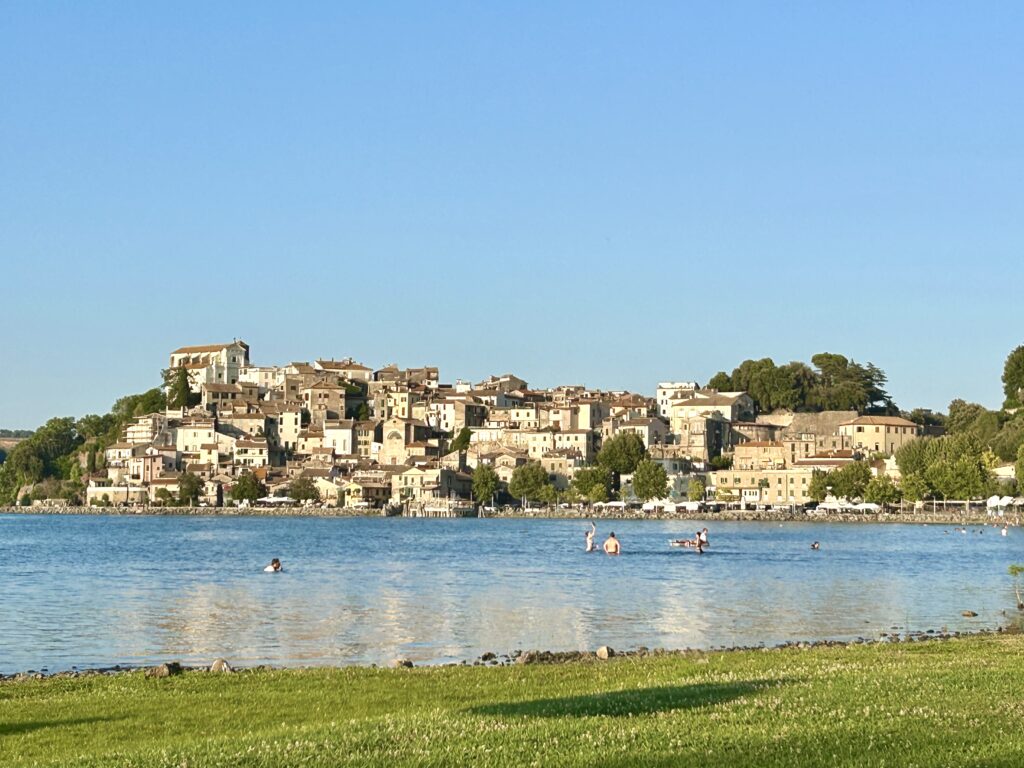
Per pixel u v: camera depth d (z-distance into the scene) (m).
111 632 112.19
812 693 57.97
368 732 51.22
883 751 45.59
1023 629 110.12
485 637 108.62
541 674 77.50
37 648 102.12
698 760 44.88
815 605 136.38
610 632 112.06
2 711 65.31
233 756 47.09
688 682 67.50
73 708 66.00
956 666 69.19
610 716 54.19
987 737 47.47
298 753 47.22
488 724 52.44
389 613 127.50
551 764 44.72
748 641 105.50
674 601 140.62
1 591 154.62
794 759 44.75
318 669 82.06
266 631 112.75
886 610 131.12
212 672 80.25
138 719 62.75
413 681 74.88
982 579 175.38
